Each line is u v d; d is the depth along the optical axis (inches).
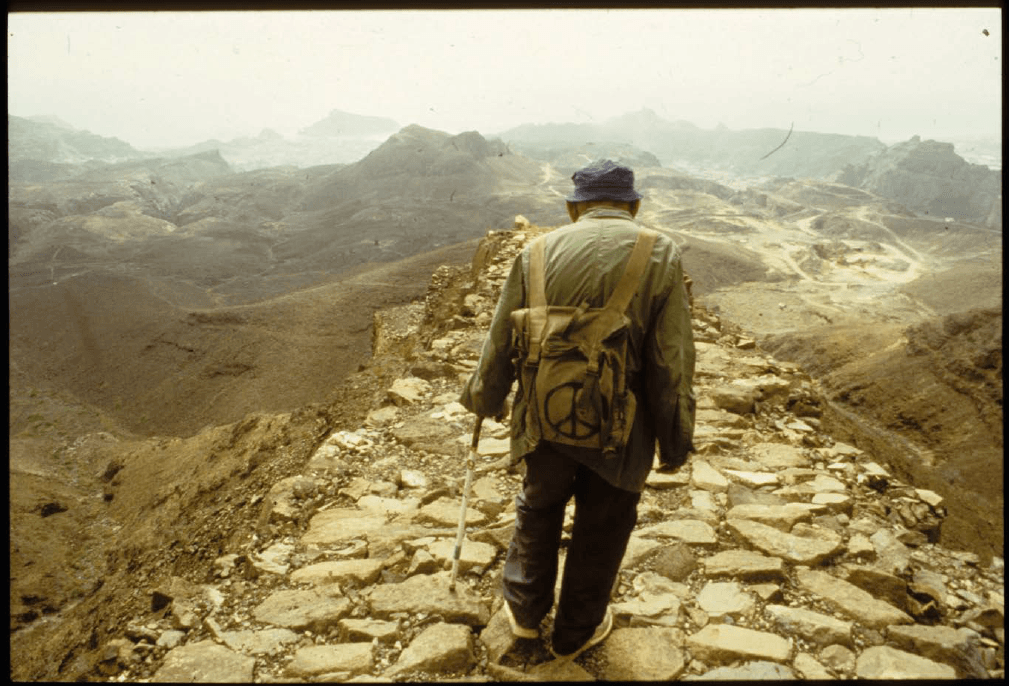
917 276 7303.2
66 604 981.2
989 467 2524.6
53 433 4077.3
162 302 6594.5
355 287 5910.4
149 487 1444.4
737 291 6496.1
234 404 4554.6
